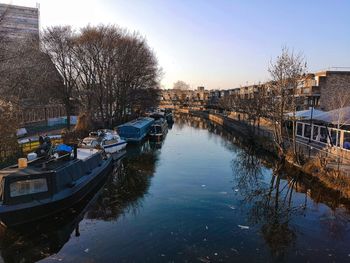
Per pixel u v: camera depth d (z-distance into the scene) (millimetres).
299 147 26406
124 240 12852
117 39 43625
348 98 39406
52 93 38969
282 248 12141
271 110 31078
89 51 40969
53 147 19906
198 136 46750
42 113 46344
